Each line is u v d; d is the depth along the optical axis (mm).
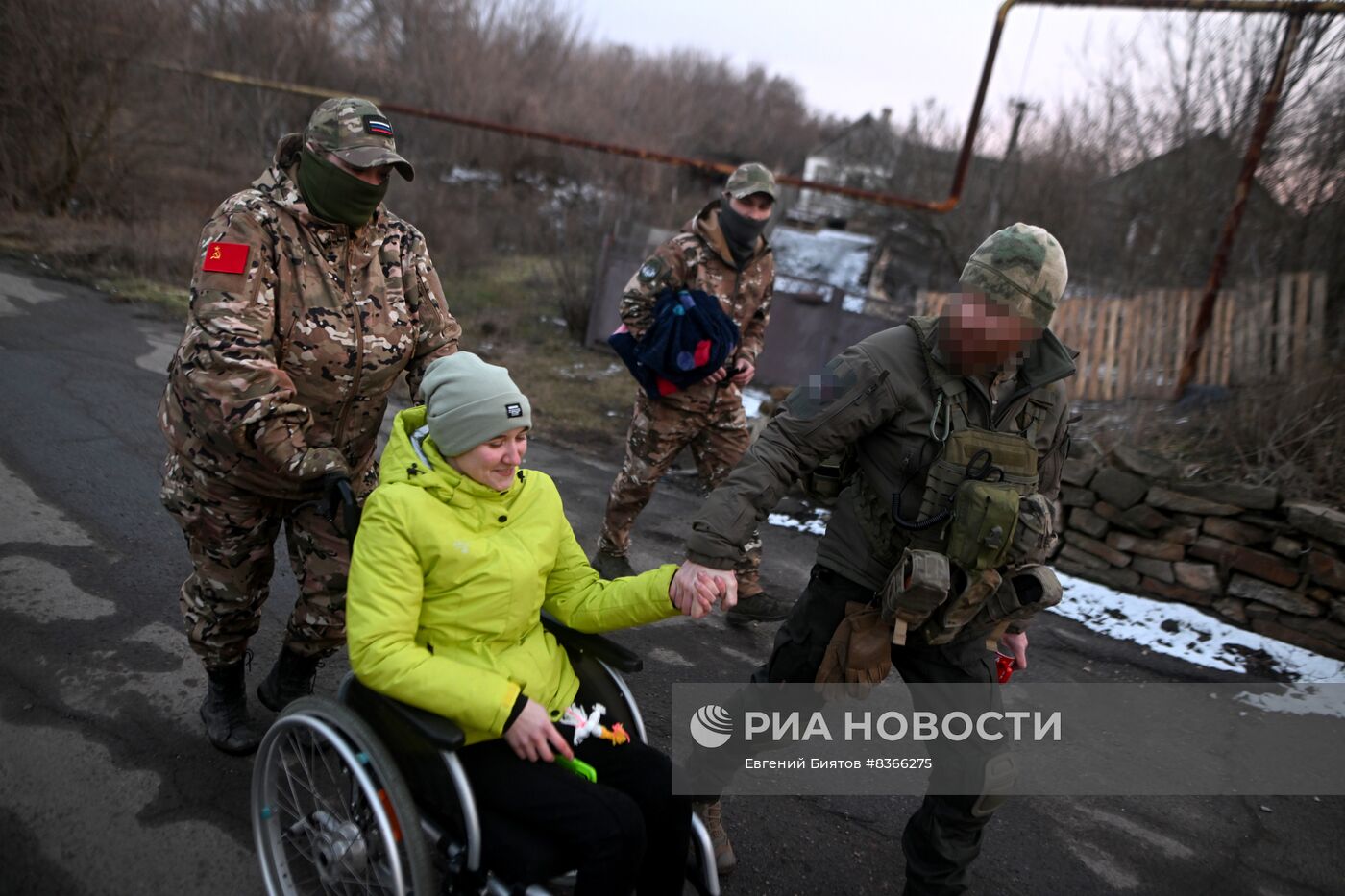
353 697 2137
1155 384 6879
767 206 3951
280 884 2264
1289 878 2906
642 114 30594
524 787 1953
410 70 22891
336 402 2500
